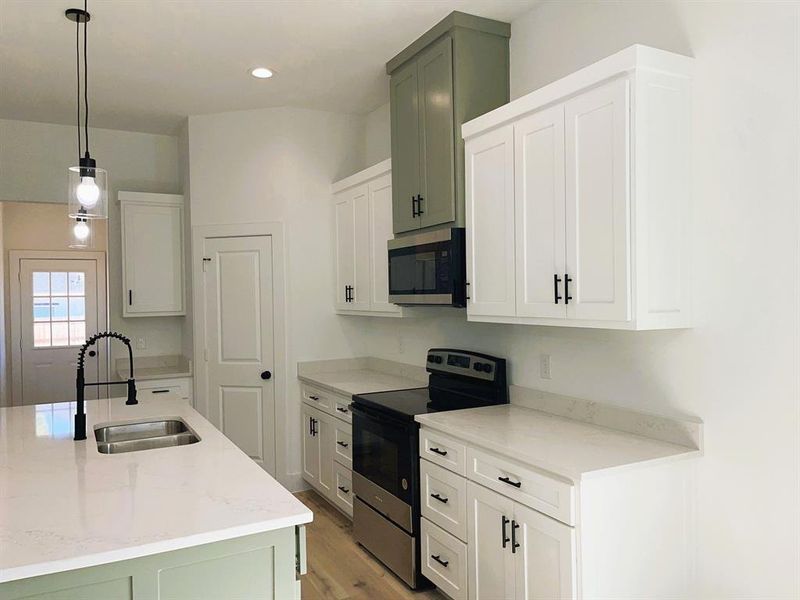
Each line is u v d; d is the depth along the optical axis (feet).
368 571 10.14
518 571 6.98
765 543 6.26
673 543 6.77
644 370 7.59
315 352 14.66
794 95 5.97
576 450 6.93
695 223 6.88
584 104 6.99
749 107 6.35
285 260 14.34
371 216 12.60
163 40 10.19
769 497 6.22
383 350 14.48
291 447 14.44
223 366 14.70
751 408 6.38
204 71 11.70
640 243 6.46
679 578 6.82
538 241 7.73
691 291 6.93
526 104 7.82
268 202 14.43
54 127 14.97
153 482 6.00
